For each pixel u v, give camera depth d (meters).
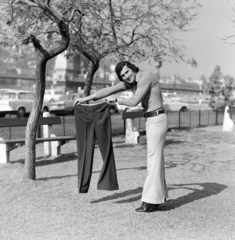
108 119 5.48
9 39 9.46
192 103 50.38
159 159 5.33
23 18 9.65
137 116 12.96
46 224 4.89
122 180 7.35
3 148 8.71
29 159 7.16
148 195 5.33
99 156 10.08
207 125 20.80
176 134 16.11
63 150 10.98
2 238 4.41
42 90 7.06
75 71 86.75
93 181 7.27
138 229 4.71
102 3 11.09
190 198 6.12
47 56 6.92
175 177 7.74
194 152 11.22
